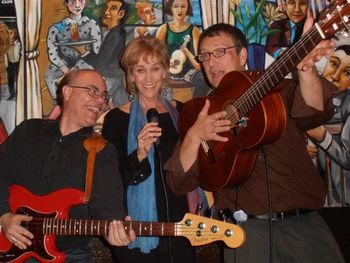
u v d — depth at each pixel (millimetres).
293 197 2178
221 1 3248
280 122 2064
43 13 3176
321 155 3264
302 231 2170
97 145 2529
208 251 3172
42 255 2469
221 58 2447
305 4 3281
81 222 2416
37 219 2465
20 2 3162
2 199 2547
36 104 3172
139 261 2562
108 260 3139
